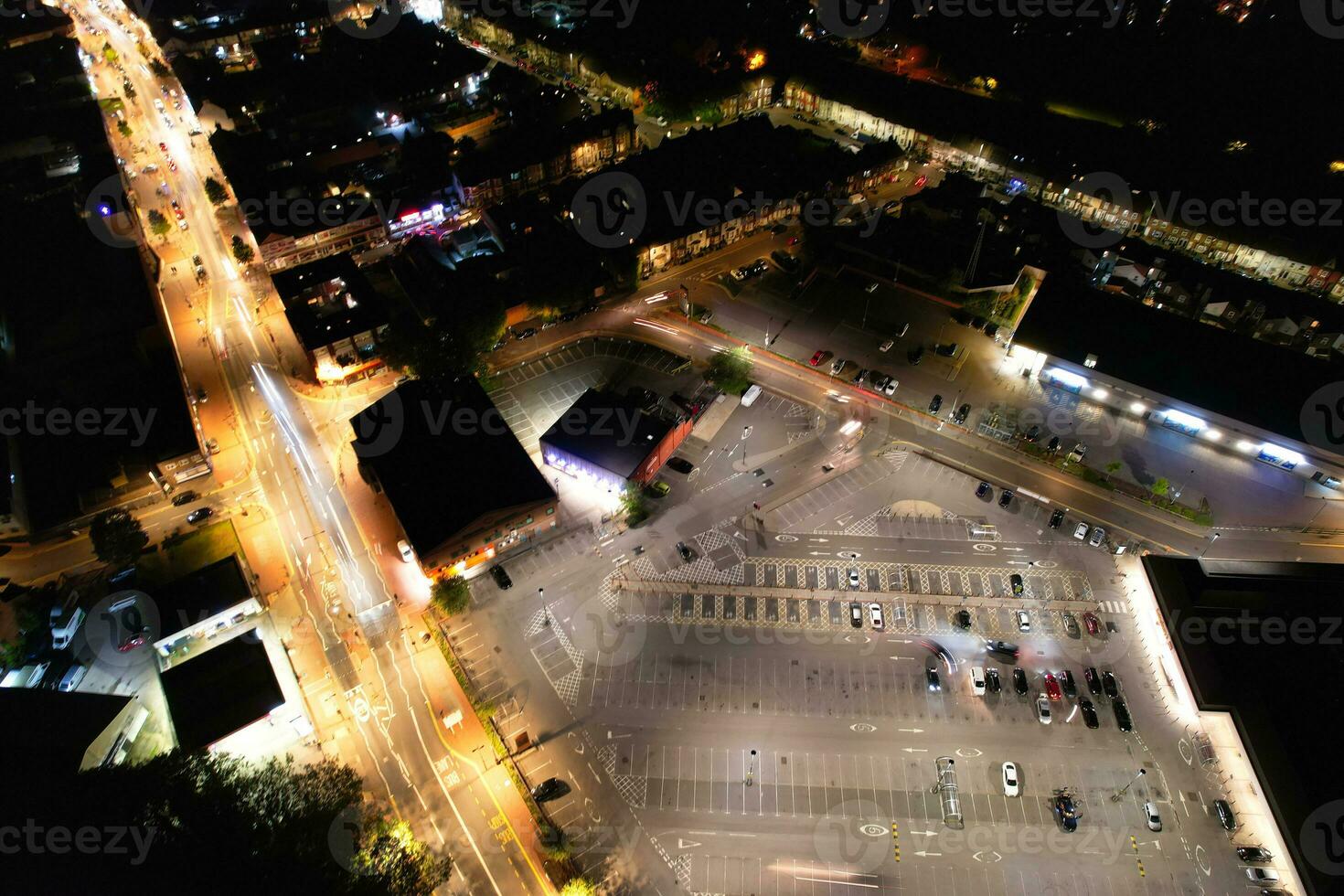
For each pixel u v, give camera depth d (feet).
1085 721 291.79
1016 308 460.14
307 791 241.96
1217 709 283.38
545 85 631.15
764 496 371.15
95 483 361.30
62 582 338.75
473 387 386.52
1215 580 322.14
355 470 383.24
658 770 280.31
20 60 637.71
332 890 218.79
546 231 486.79
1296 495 369.50
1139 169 526.16
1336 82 621.72
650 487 371.56
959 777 278.26
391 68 628.28
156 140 612.29
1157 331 413.39
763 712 296.30
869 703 298.97
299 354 445.37
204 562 341.41
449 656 307.37
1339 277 453.17
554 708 296.51
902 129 589.73
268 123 570.87
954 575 339.77
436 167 529.86
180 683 284.20
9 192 520.42
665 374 428.97
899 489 374.22
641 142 592.19
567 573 340.18
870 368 433.07
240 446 395.34
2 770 248.32
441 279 457.27
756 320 462.60
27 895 220.43
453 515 324.19
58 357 407.23
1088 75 655.35
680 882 253.44
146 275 458.50
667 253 491.31
